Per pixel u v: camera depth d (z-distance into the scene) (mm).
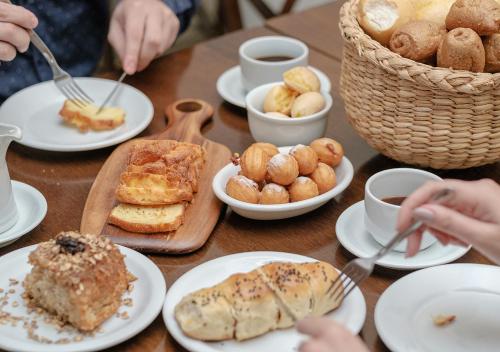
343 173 1088
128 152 1194
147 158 1102
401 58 1003
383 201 992
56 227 1049
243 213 1030
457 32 1016
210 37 2578
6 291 897
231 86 1431
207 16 2594
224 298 804
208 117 1321
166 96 1421
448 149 1049
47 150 1248
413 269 937
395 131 1061
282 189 1017
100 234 1012
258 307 801
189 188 1059
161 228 1008
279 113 1196
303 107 1179
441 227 754
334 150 1081
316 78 1228
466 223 750
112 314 853
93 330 830
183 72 1513
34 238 1023
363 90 1075
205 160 1175
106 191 1105
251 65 1349
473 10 1027
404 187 1006
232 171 1088
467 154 1056
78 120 1301
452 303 853
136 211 1045
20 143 1255
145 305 857
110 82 1433
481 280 884
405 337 797
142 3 1533
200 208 1062
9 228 1012
